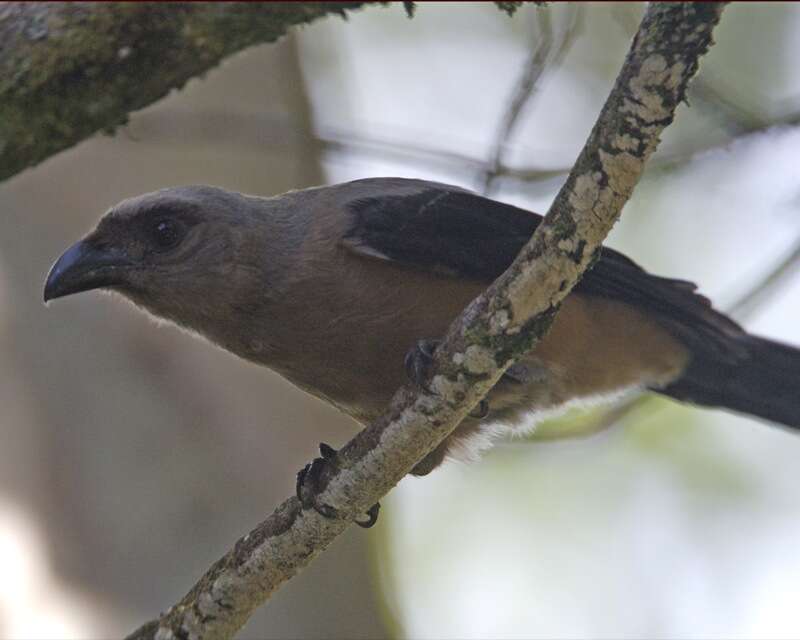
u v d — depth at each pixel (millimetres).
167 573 12188
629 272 9984
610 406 12062
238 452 12828
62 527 12180
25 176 13273
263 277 9344
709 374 10812
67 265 9516
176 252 9438
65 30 6180
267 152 12602
